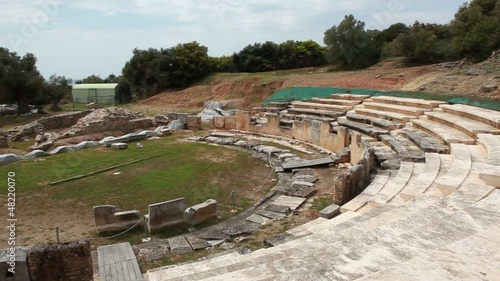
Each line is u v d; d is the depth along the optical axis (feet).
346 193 40.40
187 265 21.18
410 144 55.06
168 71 186.60
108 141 79.00
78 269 23.81
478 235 14.69
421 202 26.32
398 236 16.72
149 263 29.76
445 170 38.96
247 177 55.88
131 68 193.26
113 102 188.55
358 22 149.48
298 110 96.02
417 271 12.00
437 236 16.44
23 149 78.38
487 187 26.91
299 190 46.88
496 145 40.42
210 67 194.59
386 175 42.47
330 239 21.11
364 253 14.84
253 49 198.29
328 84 120.47
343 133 67.10
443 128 58.13
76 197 47.24
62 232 37.68
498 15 108.37
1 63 142.82
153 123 102.42
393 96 91.71
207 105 135.95
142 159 65.77
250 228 36.40
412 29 137.90
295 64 197.06
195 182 53.11
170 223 37.63
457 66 104.53
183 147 76.54
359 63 150.51
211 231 36.04
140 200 46.24
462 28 112.47
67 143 78.02
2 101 144.66
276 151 70.28
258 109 108.47
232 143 79.05
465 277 11.58
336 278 12.78
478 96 73.41
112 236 36.27
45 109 159.12
